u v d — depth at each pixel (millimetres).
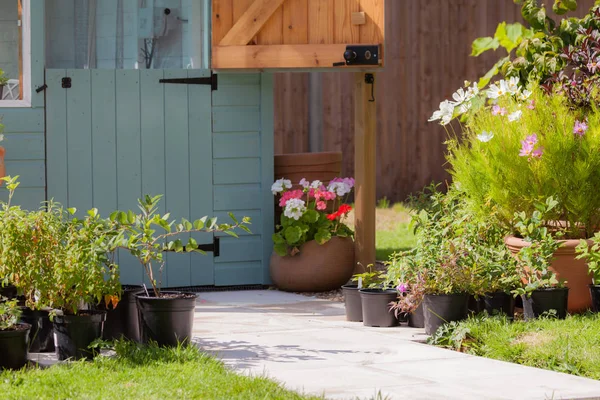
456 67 13578
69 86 8312
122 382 4527
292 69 8406
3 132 8195
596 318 6121
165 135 8469
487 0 13508
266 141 8680
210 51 8617
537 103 6906
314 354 5457
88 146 8352
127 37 8617
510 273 6430
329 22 8320
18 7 8242
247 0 8305
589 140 6738
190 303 5457
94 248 5309
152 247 5641
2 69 8258
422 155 13578
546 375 4840
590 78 7020
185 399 4184
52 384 4492
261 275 8734
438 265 6203
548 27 7855
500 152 6816
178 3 8680
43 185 8281
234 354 5457
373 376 4824
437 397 4344
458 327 5898
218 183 8594
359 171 8508
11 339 4949
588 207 6797
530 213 6945
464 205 7410
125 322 5742
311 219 8352
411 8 13445
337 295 8273
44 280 5246
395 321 6480
